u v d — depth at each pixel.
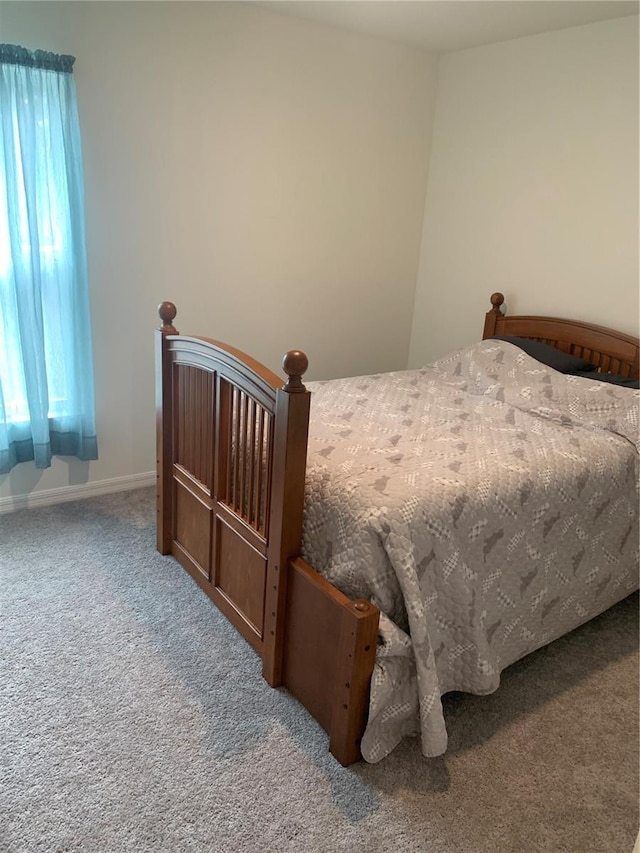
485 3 2.73
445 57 3.58
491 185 3.45
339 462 1.98
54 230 2.68
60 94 2.54
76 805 1.57
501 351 3.03
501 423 2.49
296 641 1.89
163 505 2.61
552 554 2.08
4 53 2.38
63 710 1.85
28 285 2.63
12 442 2.83
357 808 1.61
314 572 1.81
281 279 3.47
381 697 1.65
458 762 1.77
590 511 2.17
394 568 1.67
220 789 1.64
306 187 3.39
